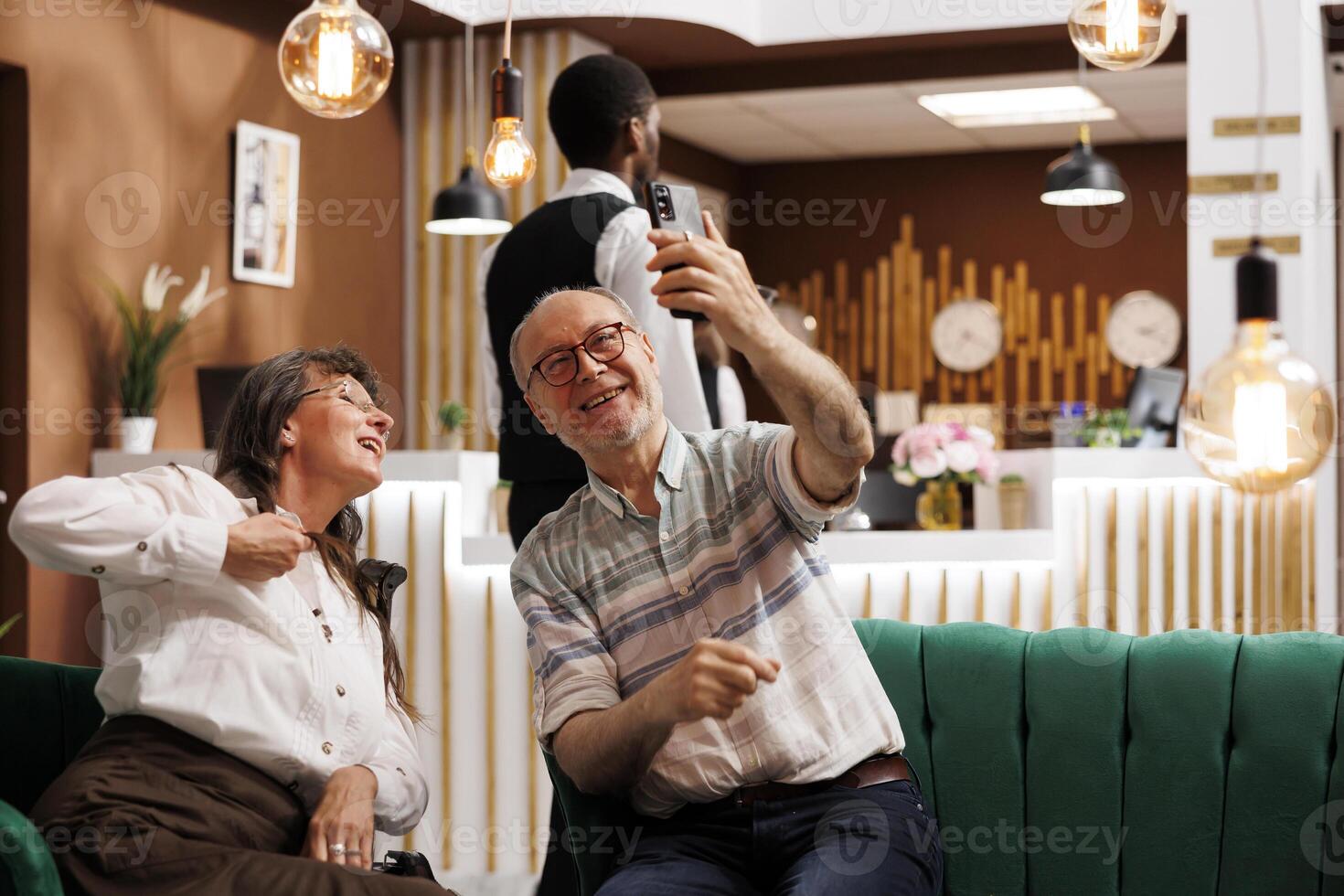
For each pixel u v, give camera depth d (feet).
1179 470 14.65
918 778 7.30
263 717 6.05
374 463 6.76
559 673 6.57
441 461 13.52
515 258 10.37
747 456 6.81
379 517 13.60
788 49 23.21
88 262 17.11
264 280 19.81
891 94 25.75
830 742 6.45
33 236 16.37
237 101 19.54
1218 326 18.88
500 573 13.35
